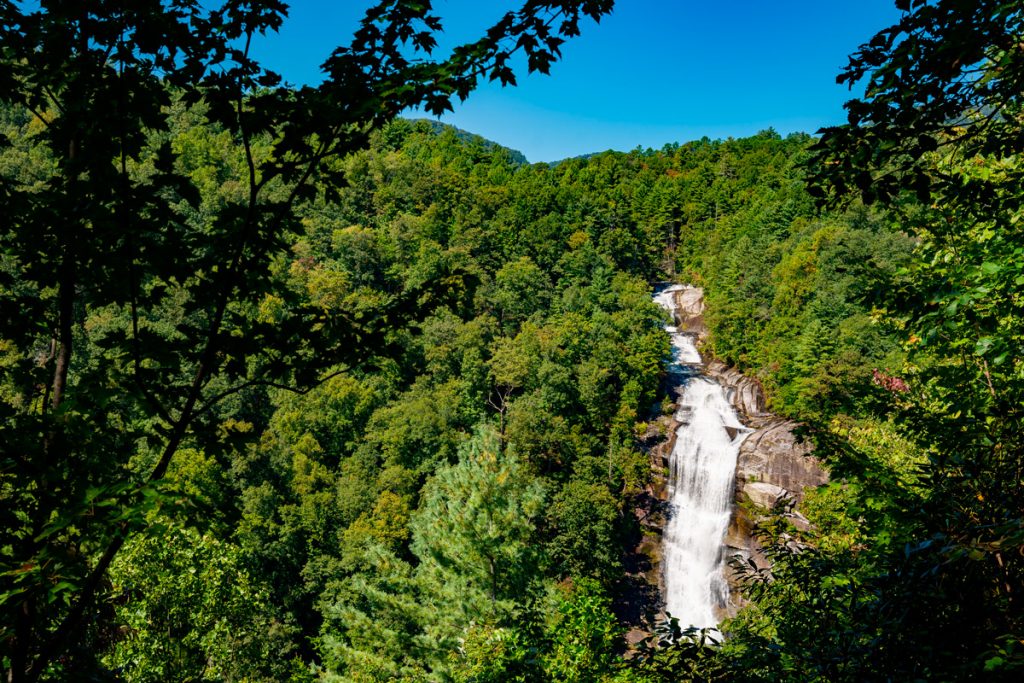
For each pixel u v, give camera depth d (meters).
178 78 3.96
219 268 4.27
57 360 4.43
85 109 3.94
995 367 5.61
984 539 3.65
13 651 3.65
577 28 4.07
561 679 8.64
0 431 3.69
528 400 47.22
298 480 41.53
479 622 16.48
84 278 4.21
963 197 4.37
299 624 37.38
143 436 4.35
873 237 58.47
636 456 43.06
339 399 48.56
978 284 5.00
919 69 3.32
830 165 3.93
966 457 4.59
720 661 4.63
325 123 4.10
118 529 3.38
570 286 75.06
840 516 9.20
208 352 4.18
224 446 4.37
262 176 4.20
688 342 71.44
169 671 14.79
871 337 46.25
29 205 3.91
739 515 40.25
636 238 96.38
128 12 3.72
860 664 3.86
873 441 11.12
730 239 96.25
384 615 23.89
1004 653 3.04
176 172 3.96
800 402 44.22
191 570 15.90
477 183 118.69
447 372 54.38
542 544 34.03
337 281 69.12
